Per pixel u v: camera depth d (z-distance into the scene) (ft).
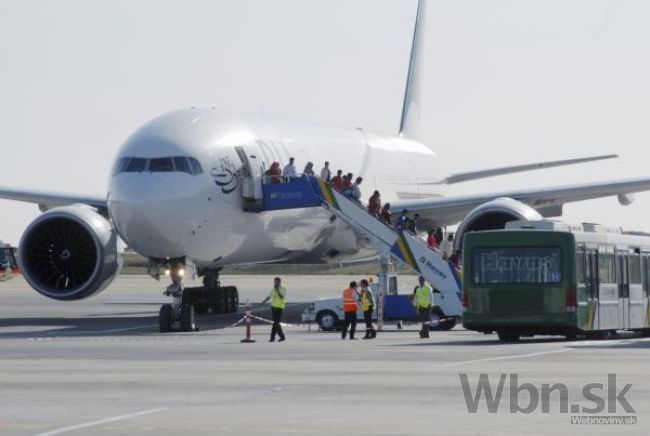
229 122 308.60
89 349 224.74
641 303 290.76
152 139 289.53
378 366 185.57
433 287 302.66
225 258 307.37
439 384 158.51
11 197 332.80
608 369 178.40
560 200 339.98
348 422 124.36
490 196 336.70
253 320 332.80
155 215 281.95
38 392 151.53
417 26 479.82
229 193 295.69
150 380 165.58
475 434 116.47
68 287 300.40
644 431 118.01
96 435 117.08
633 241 290.35
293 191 305.73
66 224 299.99
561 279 252.62
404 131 466.70
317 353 213.66
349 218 311.68
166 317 281.95
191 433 117.91
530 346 232.12
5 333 277.23
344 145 367.86
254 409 134.72
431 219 359.87
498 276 256.73
